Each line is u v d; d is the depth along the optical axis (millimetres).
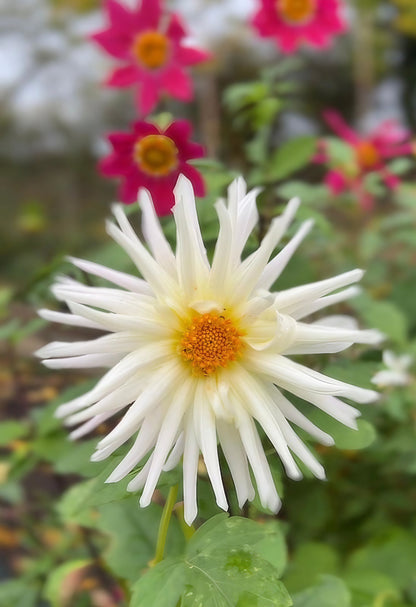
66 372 833
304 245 781
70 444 606
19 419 849
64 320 303
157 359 297
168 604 284
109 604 624
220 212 294
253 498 299
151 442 293
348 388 286
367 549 629
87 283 439
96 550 664
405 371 626
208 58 620
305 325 299
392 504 699
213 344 298
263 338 302
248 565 294
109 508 457
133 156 423
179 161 420
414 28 1939
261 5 749
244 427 290
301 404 341
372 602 552
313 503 685
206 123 1496
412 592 577
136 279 313
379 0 1876
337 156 812
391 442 640
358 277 305
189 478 291
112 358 306
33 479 872
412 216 854
